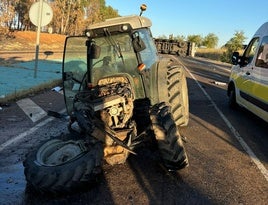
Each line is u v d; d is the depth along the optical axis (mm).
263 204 4328
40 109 9070
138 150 5957
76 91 6184
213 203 4312
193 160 5734
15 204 4227
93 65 5859
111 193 4520
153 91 5832
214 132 7523
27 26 58000
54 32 60594
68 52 6195
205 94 12883
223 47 68625
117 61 5777
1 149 6039
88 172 4320
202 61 38688
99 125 4801
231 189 4707
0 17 39500
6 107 9117
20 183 4805
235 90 9867
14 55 23531
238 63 9641
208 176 5102
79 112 5074
